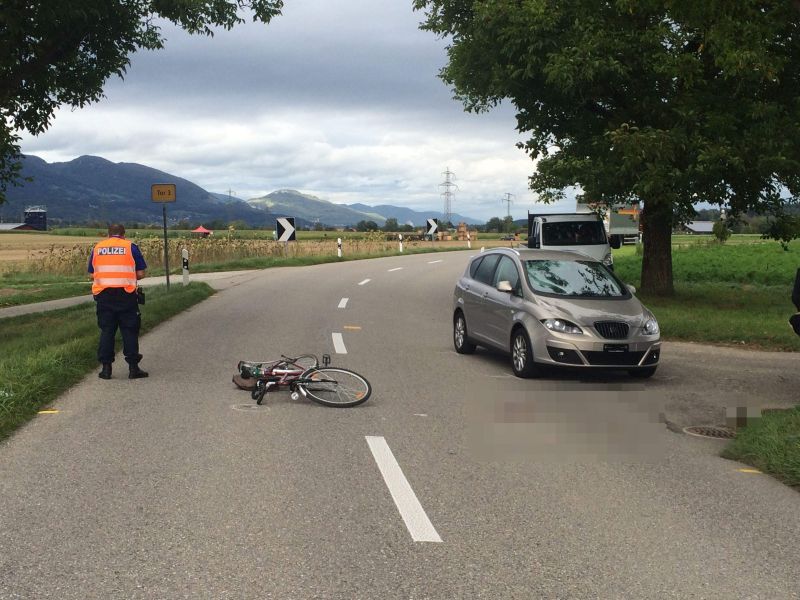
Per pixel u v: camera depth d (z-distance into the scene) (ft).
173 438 21.93
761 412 26.73
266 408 26.22
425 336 45.78
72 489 17.30
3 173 49.60
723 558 13.99
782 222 61.77
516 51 55.06
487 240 257.14
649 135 50.49
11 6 41.37
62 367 30.55
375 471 19.16
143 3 48.01
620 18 53.21
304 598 11.98
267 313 54.29
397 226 457.68
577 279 35.73
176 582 12.49
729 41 33.96
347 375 27.20
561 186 67.56
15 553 13.64
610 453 21.56
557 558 13.85
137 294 31.53
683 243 187.52
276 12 49.65
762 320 50.55
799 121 51.67
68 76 51.03
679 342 44.98
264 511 16.06
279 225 119.55
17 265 124.26
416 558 13.71
